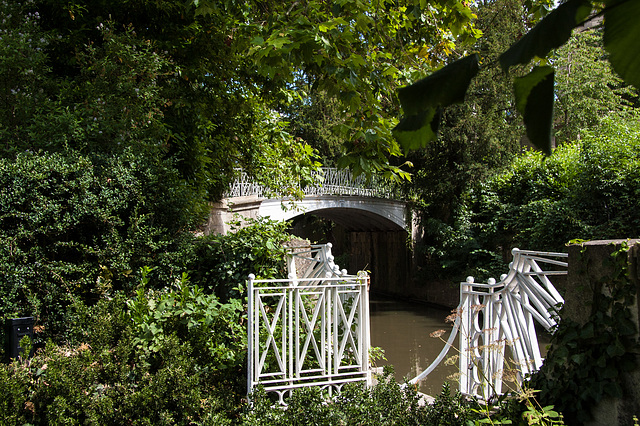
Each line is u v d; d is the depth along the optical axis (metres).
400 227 26.30
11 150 5.98
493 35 17.97
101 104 6.69
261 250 6.23
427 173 21.77
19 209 5.55
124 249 6.08
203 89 9.20
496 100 19.58
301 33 3.95
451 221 22.36
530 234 17.00
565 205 15.71
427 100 0.49
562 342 3.33
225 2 5.35
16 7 6.99
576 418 3.17
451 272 21.80
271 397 4.72
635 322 2.95
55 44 7.47
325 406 3.90
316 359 5.11
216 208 11.20
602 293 3.17
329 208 23.56
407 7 5.02
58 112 6.59
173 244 6.64
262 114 10.38
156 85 7.55
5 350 4.75
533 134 0.51
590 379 3.09
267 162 10.80
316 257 5.98
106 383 4.22
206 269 6.62
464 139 19.62
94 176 6.12
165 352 4.48
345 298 5.49
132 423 4.03
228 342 5.22
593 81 20.94
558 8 0.49
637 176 14.08
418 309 22.66
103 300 4.82
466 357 4.35
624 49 0.45
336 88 4.62
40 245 5.73
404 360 13.49
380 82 5.07
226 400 4.53
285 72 4.47
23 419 3.89
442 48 6.14
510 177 19.83
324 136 24.33
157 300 5.11
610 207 14.84
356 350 4.78
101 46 8.06
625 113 19.31
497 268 18.83
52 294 5.57
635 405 2.90
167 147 7.70
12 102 6.43
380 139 4.41
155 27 8.65
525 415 2.97
